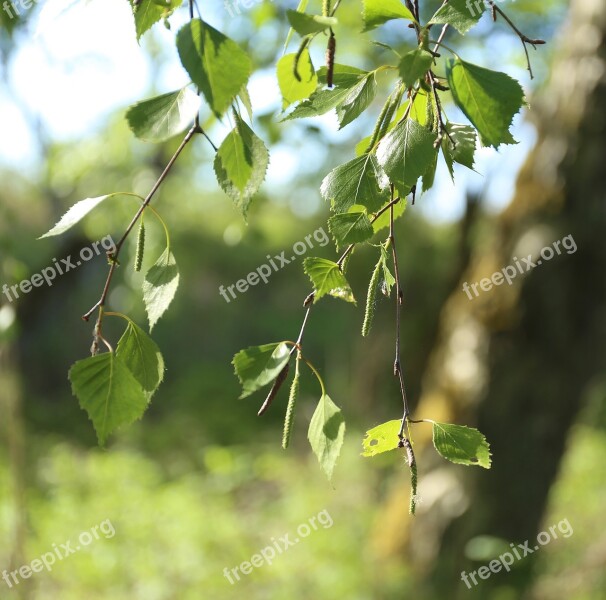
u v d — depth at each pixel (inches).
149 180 127.9
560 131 91.5
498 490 96.1
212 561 119.7
